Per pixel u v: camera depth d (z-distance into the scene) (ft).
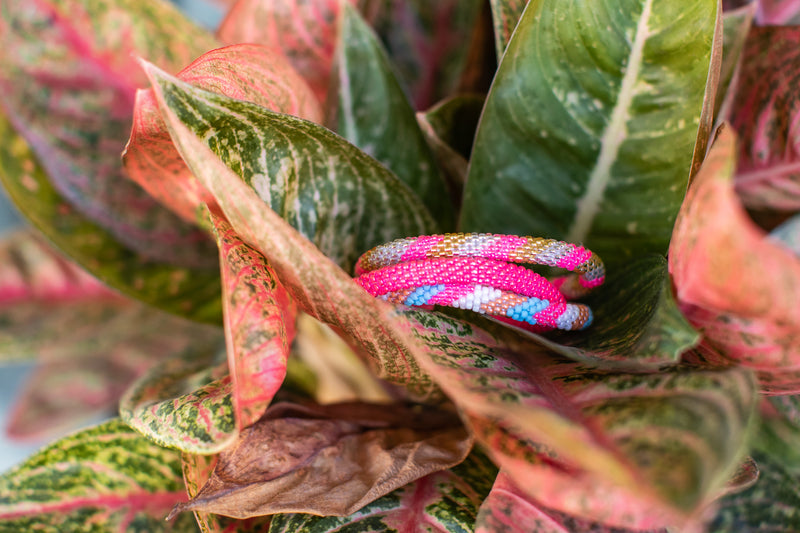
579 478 0.73
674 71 0.91
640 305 0.89
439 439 0.97
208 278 1.29
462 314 1.00
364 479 0.91
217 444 0.78
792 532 1.03
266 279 0.84
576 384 0.80
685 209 0.79
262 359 0.78
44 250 1.56
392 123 1.12
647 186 0.98
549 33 0.93
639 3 0.89
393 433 1.00
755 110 1.15
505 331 0.96
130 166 0.97
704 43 0.89
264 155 0.91
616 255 1.03
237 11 1.24
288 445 0.94
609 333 0.92
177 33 1.17
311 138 0.91
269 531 0.89
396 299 0.92
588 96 0.94
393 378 0.93
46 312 1.53
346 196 0.99
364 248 1.04
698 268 0.72
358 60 1.13
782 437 1.14
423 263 0.91
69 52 1.18
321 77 1.30
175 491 1.10
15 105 1.20
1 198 1.93
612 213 1.00
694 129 0.93
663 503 0.63
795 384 0.81
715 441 0.68
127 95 1.22
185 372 1.13
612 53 0.92
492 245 0.92
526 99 0.97
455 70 1.36
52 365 1.53
